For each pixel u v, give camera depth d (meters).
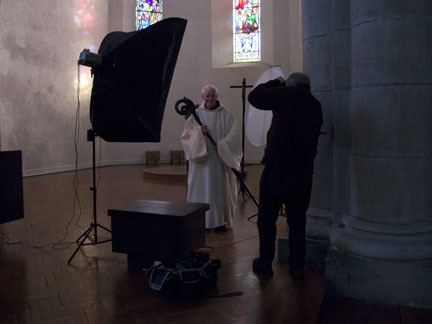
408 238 3.04
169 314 2.54
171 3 14.13
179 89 14.22
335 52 3.40
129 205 3.38
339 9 3.36
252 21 14.04
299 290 2.91
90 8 12.41
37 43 10.60
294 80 3.03
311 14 3.53
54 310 2.59
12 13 9.77
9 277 3.18
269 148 3.01
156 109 3.50
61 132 11.58
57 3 11.22
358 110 3.13
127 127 3.55
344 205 3.46
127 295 2.84
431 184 3.09
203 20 14.15
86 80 12.42
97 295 2.83
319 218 3.64
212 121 4.79
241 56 14.27
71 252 3.84
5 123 9.68
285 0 13.56
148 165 13.55
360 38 3.08
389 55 2.96
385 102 2.99
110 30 13.29
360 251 3.10
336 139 3.47
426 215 3.09
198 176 4.71
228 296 2.82
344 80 3.38
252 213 5.76
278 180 2.99
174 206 3.34
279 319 2.47
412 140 2.99
